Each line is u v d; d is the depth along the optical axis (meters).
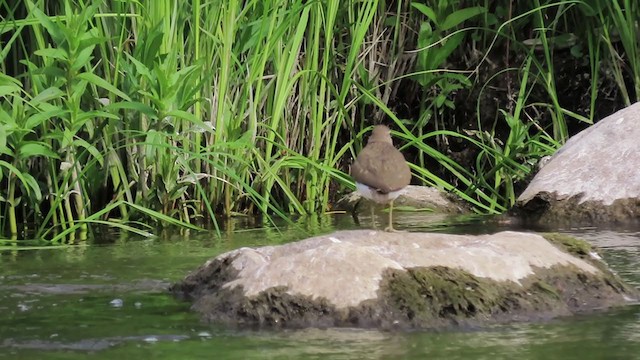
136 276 9.79
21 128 12.12
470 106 16.98
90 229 12.69
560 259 8.48
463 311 7.68
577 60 17.16
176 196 13.34
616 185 13.20
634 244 11.13
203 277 8.80
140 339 7.28
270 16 13.87
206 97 13.86
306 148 15.17
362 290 7.71
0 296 8.90
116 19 13.41
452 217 14.09
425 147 14.98
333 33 15.63
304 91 14.89
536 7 15.90
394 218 14.03
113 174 13.55
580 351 6.83
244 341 7.18
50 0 13.87
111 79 13.54
